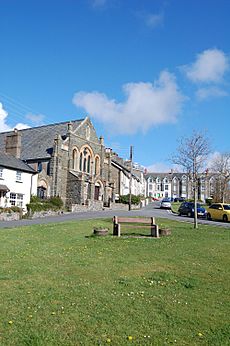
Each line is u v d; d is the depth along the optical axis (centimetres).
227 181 6838
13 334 619
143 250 1428
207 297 852
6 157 4475
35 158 5122
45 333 628
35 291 855
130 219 1877
